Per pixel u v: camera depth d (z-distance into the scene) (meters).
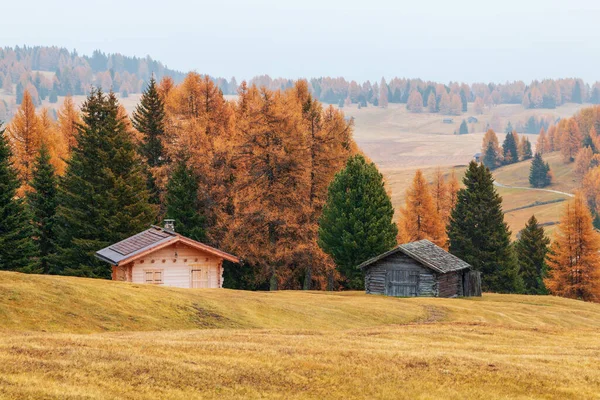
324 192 108.12
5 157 90.75
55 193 103.56
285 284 110.50
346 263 98.25
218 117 119.12
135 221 92.38
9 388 23.53
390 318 64.19
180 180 104.38
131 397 24.88
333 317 60.69
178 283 76.00
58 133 139.62
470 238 128.62
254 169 102.50
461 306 76.62
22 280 48.84
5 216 88.19
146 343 33.69
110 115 100.62
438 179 156.62
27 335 34.75
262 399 26.64
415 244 93.88
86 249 92.00
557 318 76.56
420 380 30.70
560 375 32.91
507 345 43.69
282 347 35.41
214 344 34.84
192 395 26.00
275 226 101.81
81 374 26.52
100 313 47.12
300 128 103.81
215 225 106.19
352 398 27.88
